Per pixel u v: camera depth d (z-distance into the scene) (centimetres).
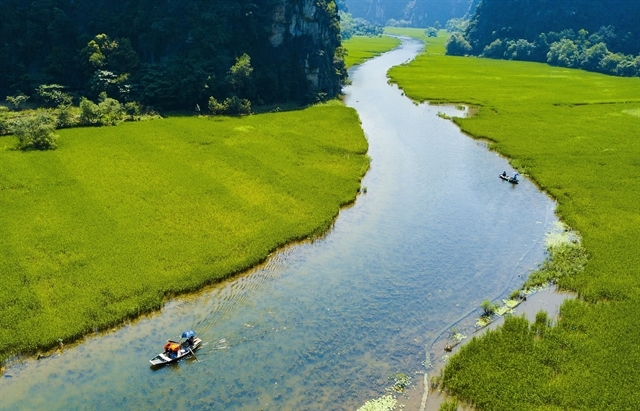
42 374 3528
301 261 5075
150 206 5778
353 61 19562
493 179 7369
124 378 3522
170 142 7869
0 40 9938
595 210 6178
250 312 4259
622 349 3734
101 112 8619
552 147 8600
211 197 6109
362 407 3331
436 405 3356
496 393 3375
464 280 4831
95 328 3944
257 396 3397
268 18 11138
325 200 6300
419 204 6481
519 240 5603
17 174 6303
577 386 3378
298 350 3831
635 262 4978
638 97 12962
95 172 6562
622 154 8188
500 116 10756
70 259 4675
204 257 4881
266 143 8156
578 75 17100
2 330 3781
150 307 4194
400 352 3856
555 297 4562
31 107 9231
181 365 3650
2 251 4709
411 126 10106
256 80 10762
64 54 10212
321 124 9538
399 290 4641
